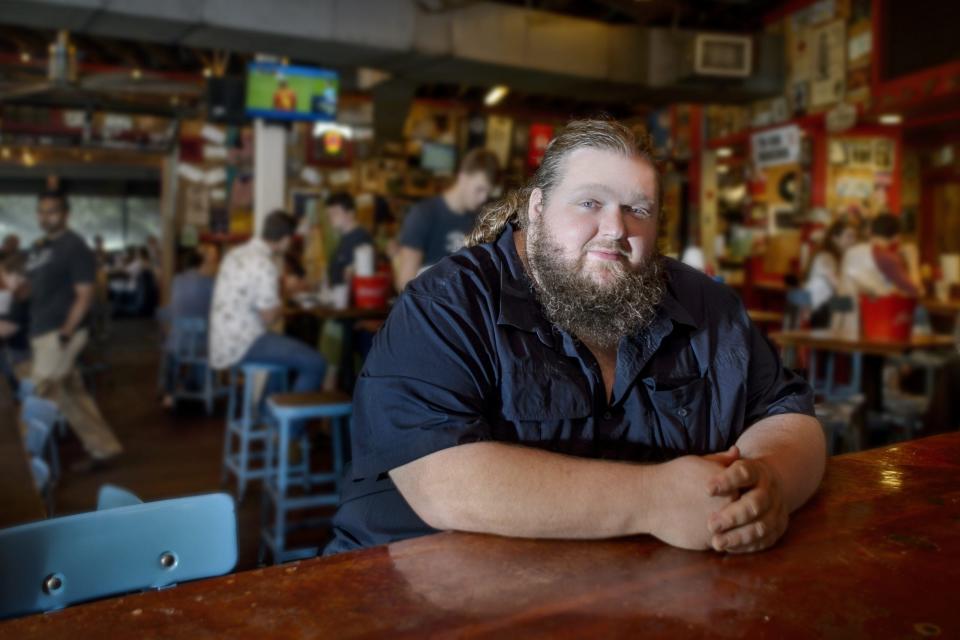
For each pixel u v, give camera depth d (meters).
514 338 1.18
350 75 9.59
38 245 4.41
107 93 9.29
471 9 6.68
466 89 11.01
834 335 3.95
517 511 0.96
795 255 8.83
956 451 1.40
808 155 7.96
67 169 15.59
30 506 1.66
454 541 0.96
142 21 5.70
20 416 2.97
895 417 4.05
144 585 1.01
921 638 0.70
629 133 1.16
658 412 1.22
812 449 1.17
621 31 7.41
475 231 1.41
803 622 0.73
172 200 10.95
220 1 5.77
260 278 4.22
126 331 12.17
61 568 0.95
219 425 5.71
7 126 10.03
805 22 7.89
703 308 1.33
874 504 1.10
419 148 11.45
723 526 0.90
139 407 6.38
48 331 4.32
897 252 4.27
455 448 1.02
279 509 3.09
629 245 1.14
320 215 9.52
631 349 1.22
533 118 11.95
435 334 1.13
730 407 1.26
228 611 0.75
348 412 3.20
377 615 0.74
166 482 4.23
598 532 0.95
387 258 7.98
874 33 6.96
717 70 7.50
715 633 0.71
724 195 11.04
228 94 7.22
